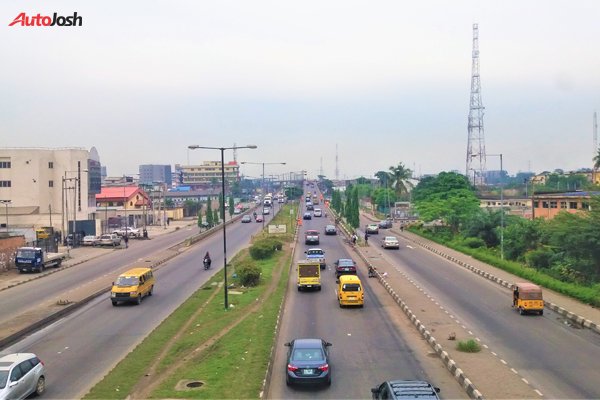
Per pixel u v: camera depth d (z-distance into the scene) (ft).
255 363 81.71
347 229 318.45
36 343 100.32
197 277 177.27
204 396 68.44
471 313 118.52
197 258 226.99
